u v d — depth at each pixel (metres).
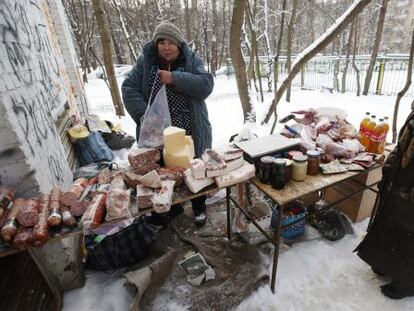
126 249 1.94
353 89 8.77
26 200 1.39
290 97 7.75
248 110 4.32
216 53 14.92
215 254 2.01
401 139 1.54
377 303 1.68
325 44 3.39
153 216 2.37
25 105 1.76
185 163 1.67
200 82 2.05
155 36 1.98
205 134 2.30
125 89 2.17
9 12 1.92
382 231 1.65
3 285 1.52
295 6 6.19
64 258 1.71
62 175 2.24
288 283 1.81
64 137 3.22
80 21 13.92
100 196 1.37
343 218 2.29
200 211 2.36
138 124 2.24
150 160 1.59
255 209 2.10
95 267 1.94
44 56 2.91
